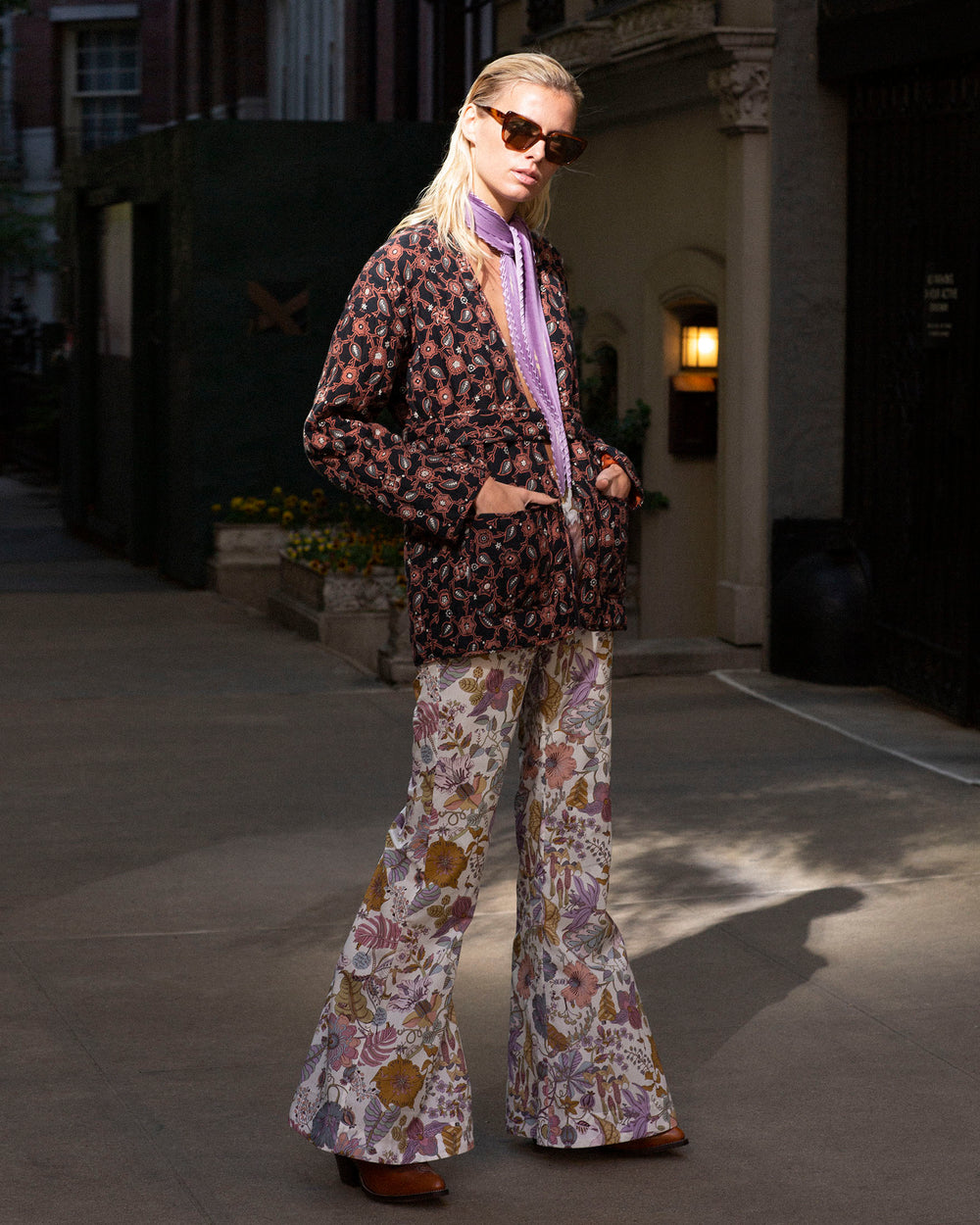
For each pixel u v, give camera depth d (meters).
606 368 10.82
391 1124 3.14
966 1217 3.11
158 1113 3.51
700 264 8.98
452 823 3.13
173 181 12.26
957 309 7.29
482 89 3.08
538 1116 3.32
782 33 8.17
